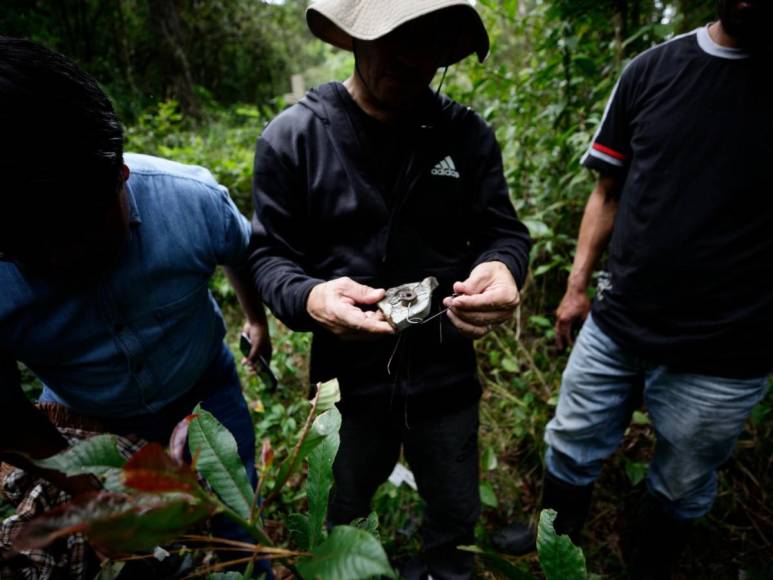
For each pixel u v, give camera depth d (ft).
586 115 7.32
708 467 4.57
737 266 3.89
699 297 4.07
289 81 37.37
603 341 4.89
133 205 2.88
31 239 2.14
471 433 4.59
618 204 5.02
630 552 5.82
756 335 3.96
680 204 4.01
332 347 4.13
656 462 5.03
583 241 5.37
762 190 3.71
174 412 3.93
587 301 5.54
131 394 3.45
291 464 1.39
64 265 2.52
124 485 1.01
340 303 3.16
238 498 1.39
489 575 5.54
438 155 3.80
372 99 3.65
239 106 27.43
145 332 3.21
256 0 33.86
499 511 6.27
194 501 1.07
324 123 3.67
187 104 24.18
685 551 5.84
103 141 2.06
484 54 3.83
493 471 6.59
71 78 1.94
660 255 4.16
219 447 1.42
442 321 4.10
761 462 6.30
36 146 1.83
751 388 4.15
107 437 1.20
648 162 4.19
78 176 1.96
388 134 3.72
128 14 26.12
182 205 3.14
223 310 9.33
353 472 4.48
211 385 4.20
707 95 3.81
